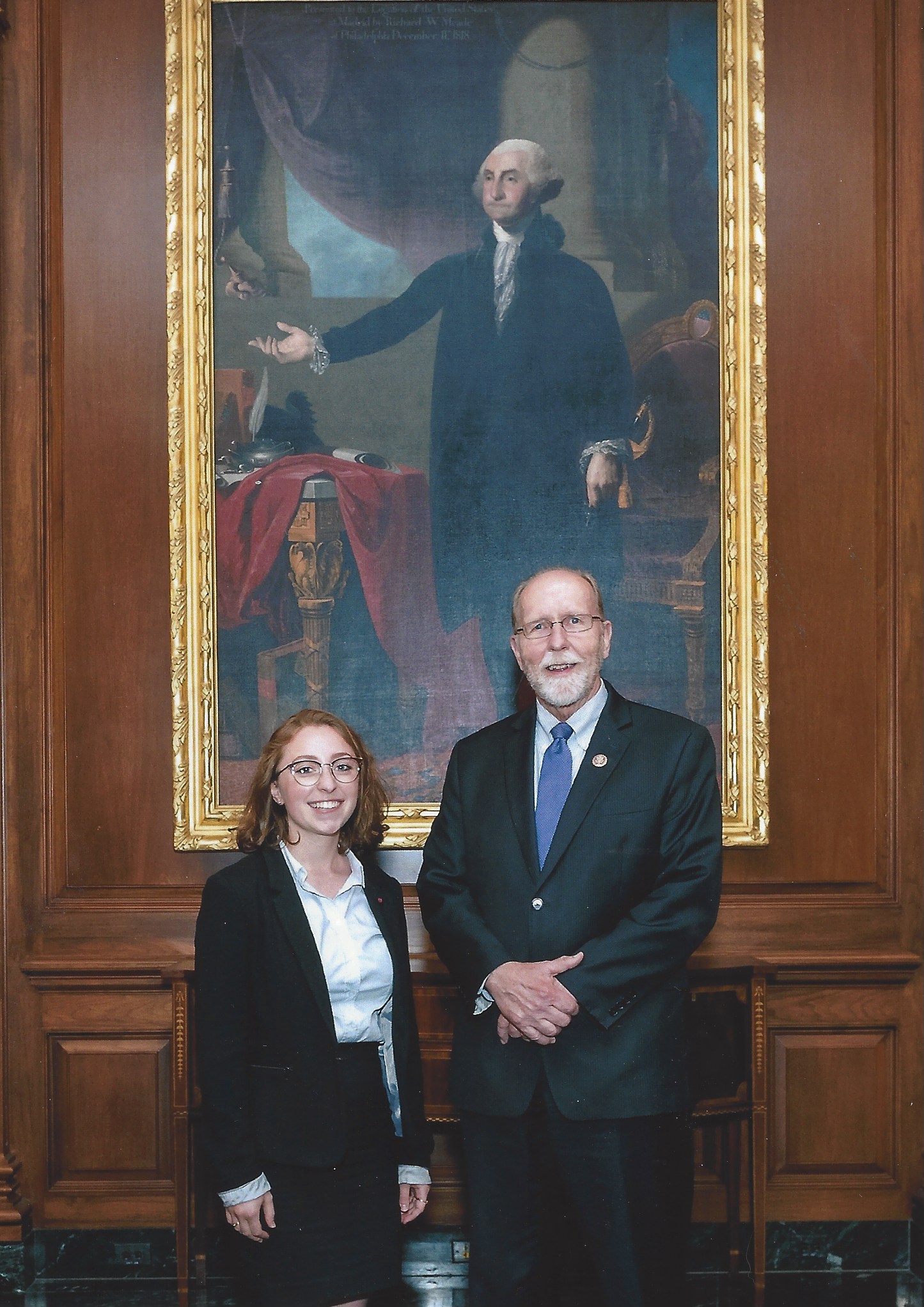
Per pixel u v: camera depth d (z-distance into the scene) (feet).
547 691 9.82
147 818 13.62
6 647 13.48
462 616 13.65
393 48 13.79
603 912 9.50
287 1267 8.34
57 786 13.61
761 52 13.69
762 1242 11.96
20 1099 13.32
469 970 9.51
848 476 13.78
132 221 13.78
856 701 13.74
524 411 13.70
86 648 13.65
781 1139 13.30
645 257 13.74
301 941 8.64
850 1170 13.32
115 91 13.78
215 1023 8.63
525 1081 9.32
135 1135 13.33
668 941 9.36
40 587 13.56
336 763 8.91
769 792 13.57
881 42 13.83
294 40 13.78
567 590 9.93
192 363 13.53
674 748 9.82
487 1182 9.42
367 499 13.67
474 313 13.73
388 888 9.21
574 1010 9.09
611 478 13.66
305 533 13.65
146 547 13.69
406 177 13.76
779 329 13.78
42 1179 13.26
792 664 13.71
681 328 13.74
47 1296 12.46
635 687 13.62
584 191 13.75
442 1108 12.16
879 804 13.70
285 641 13.64
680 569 13.66
